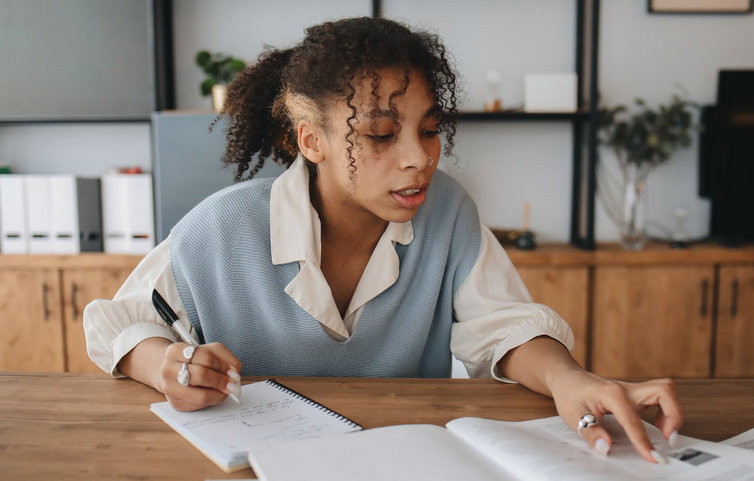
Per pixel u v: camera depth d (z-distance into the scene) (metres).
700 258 2.51
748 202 2.67
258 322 0.98
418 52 0.79
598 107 2.68
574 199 2.80
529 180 2.84
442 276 1.02
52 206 2.48
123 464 0.62
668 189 2.85
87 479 0.59
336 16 2.76
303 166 0.98
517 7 2.76
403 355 1.00
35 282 2.45
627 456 0.62
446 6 2.75
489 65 2.78
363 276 0.95
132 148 2.81
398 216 0.82
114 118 2.60
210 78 2.59
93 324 0.91
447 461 0.59
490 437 0.65
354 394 0.82
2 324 2.46
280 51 0.99
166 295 0.97
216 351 0.76
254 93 0.99
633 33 2.78
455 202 1.04
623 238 2.65
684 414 0.76
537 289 2.52
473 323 0.98
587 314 2.53
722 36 2.80
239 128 1.01
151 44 2.50
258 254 0.94
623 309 2.53
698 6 2.76
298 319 0.95
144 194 2.49
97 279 2.46
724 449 0.63
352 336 0.96
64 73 2.59
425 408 0.78
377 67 0.76
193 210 1.00
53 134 2.79
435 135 0.84
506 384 0.87
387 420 0.74
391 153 0.79
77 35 2.58
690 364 2.56
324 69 0.79
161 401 0.79
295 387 0.84
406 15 2.74
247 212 0.95
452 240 1.03
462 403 0.79
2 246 2.49
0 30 2.56
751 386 0.87
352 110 0.77
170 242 0.99
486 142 2.82
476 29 2.77
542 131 2.82
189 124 2.41
